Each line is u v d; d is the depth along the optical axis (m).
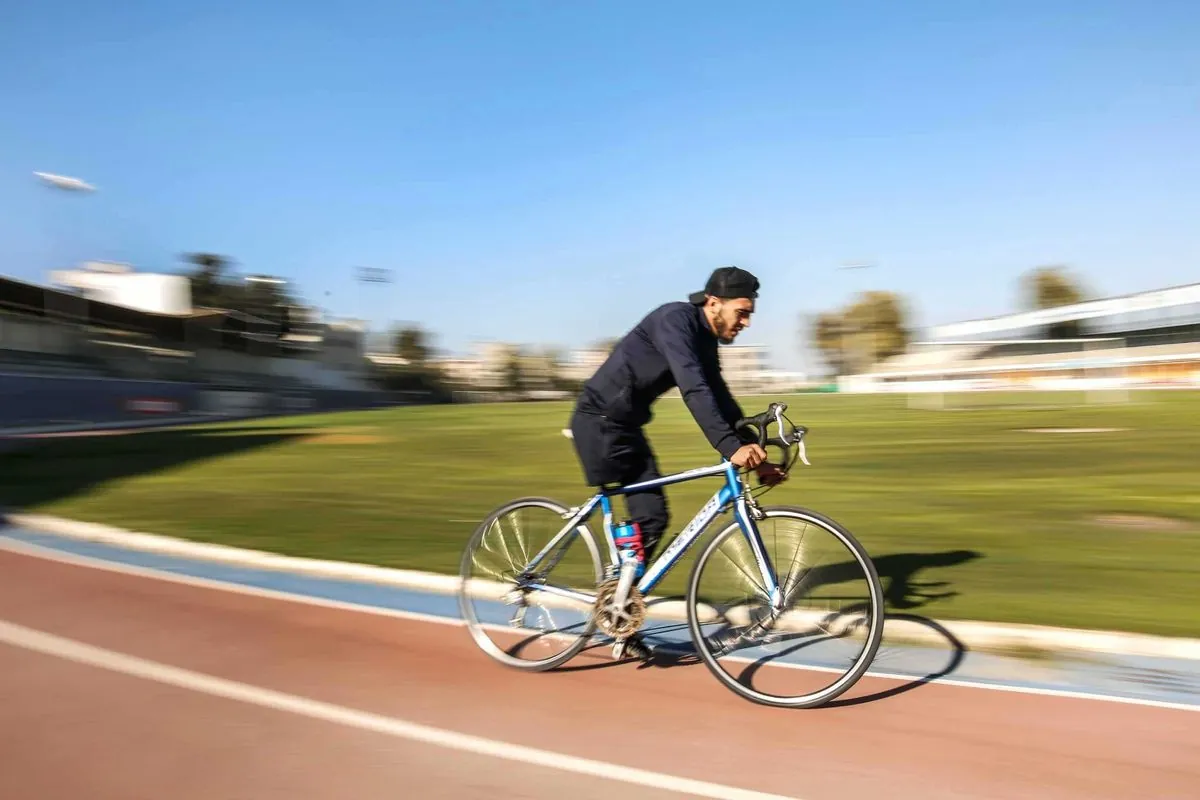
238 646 3.55
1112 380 29.28
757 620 3.23
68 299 38.97
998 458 9.75
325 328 61.78
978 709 2.93
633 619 3.30
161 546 5.45
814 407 23.34
